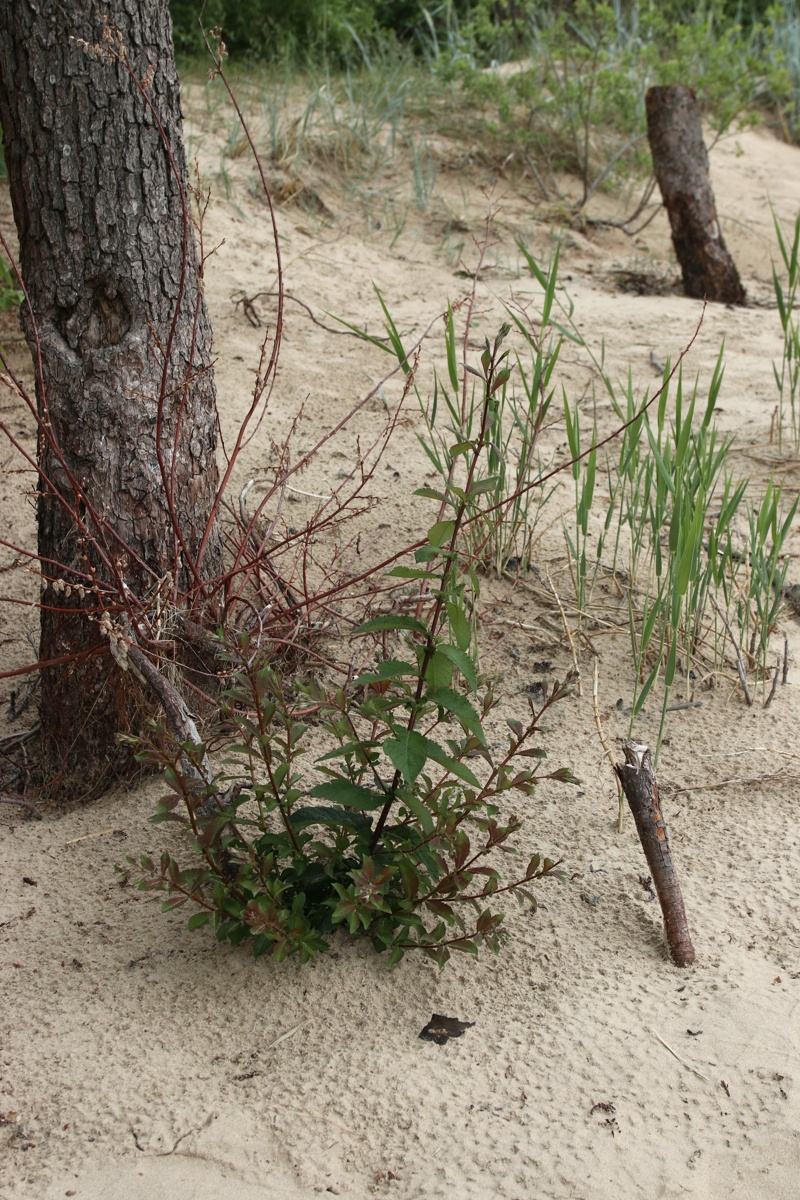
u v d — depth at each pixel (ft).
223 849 7.60
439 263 21.36
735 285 22.03
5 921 7.99
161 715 8.92
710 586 12.04
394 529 12.62
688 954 7.38
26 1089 6.59
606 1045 6.75
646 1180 5.94
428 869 7.34
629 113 26.23
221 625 8.84
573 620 11.46
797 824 8.73
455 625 6.87
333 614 10.64
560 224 24.39
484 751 7.09
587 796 9.11
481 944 7.55
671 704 10.33
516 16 33.73
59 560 9.34
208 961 7.52
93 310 9.16
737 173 29.43
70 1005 7.22
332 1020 7.02
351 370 16.52
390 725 6.96
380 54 30.35
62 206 8.94
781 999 7.06
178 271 9.30
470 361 17.10
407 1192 5.93
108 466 9.12
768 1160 6.03
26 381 15.11
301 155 23.31
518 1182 5.95
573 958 7.47
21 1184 6.05
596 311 20.02
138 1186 6.01
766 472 14.56
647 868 8.28
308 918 7.47
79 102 8.78
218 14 28.66
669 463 11.78
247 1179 6.04
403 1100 6.43
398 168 24.82
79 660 9.32
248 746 7.38
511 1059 6.68
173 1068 6.72
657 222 25.93
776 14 31.01
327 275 19.56
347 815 7.62
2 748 10.21
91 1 8.66
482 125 26.78
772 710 10.19
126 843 8.76
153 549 9.29
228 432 14.40
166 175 9.16
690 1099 6.39
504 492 12.62
